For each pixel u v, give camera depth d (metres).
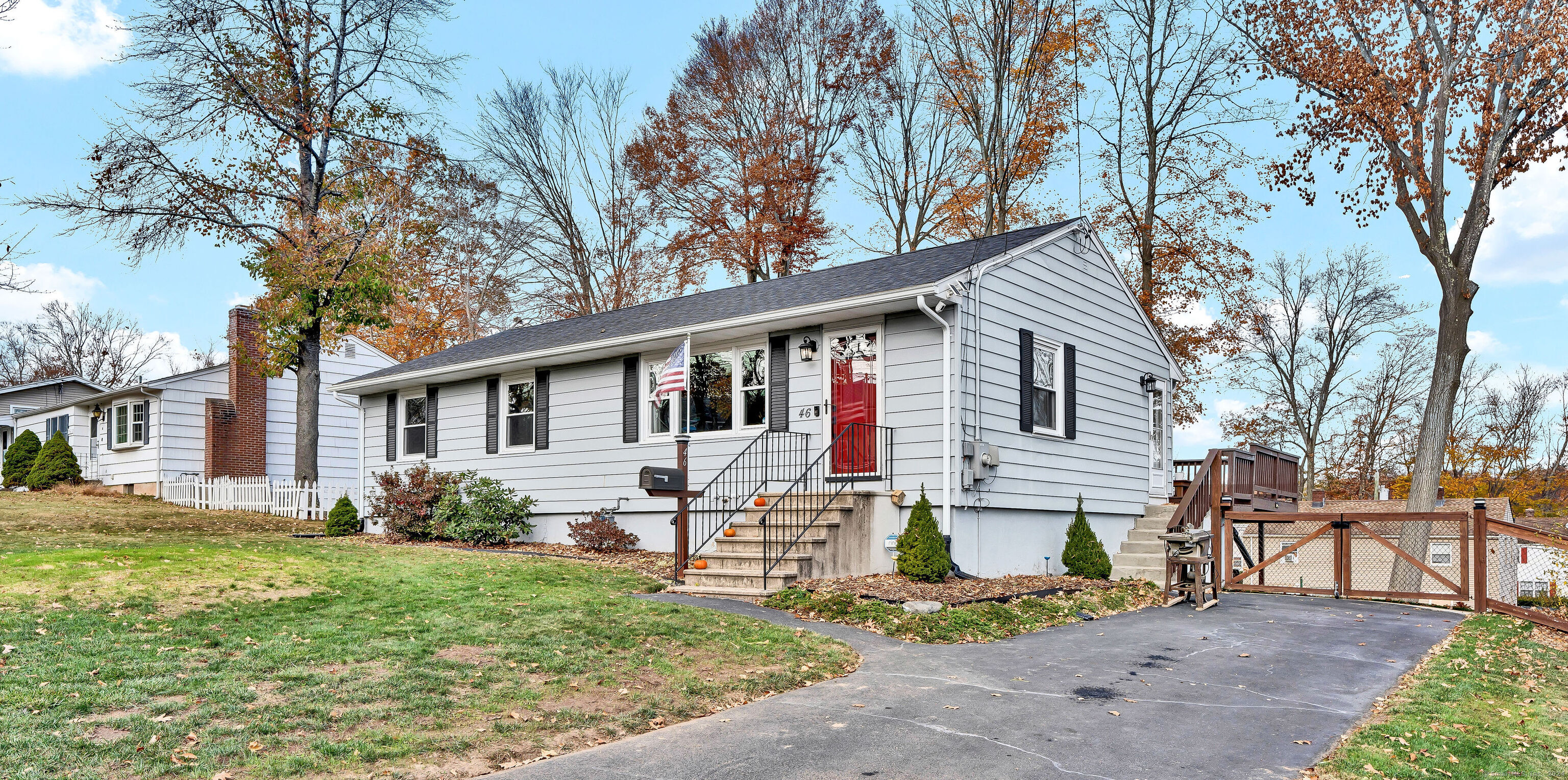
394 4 23.95
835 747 6.05
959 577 12.62
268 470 29.00
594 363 17.25
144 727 5.68
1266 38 21.72
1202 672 8.55
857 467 13.59
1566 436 45.44
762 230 31.97
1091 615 11.70
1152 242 27.98
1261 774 5.77
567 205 37.34
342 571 11.84
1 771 4.90
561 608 9.94
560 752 5.88
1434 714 7.20
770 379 14.64
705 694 7.21
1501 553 31.30
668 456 16.00
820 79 32.66
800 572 11.72
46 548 14.10
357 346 30.98
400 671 7.25
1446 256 20.16
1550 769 6.01
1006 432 13.66
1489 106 19.20
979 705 7.19
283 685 6.73
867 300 12.77
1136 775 5.69
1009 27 25.59
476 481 17.62
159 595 9.41
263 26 22.98
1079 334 15.81
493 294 36.41
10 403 37.59
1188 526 13.56
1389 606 13.12
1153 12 27.27
